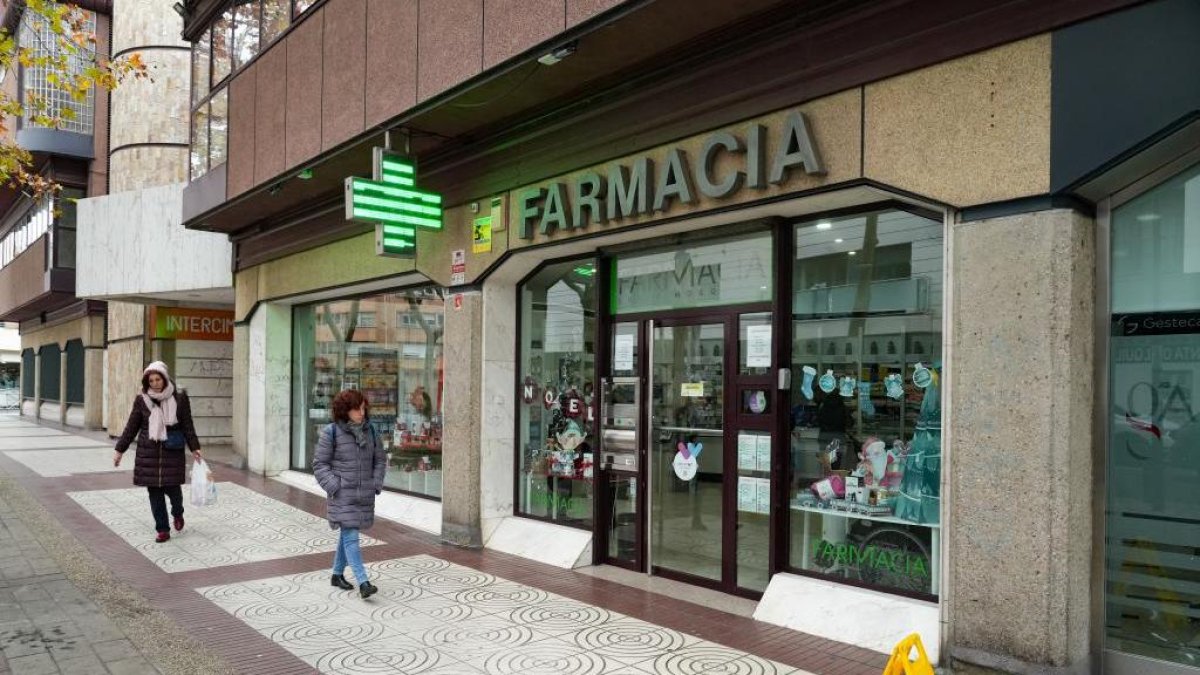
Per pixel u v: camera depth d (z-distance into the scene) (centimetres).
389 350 1073
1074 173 407
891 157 482
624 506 717
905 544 529
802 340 592
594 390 736
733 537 626
